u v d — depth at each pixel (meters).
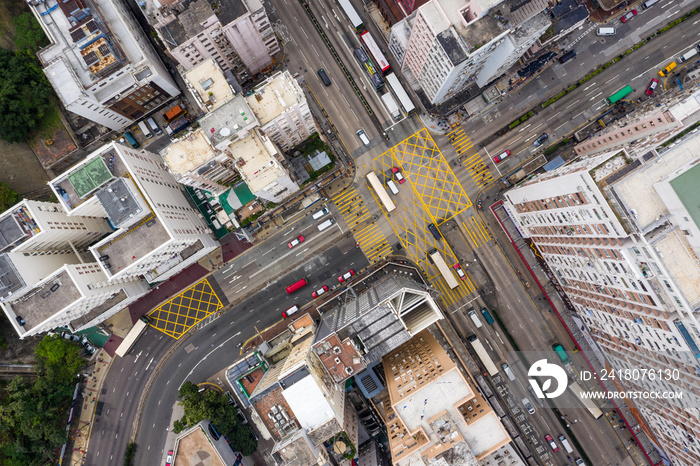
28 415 106.94
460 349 116.56
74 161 117.75
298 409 89.25
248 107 89.50
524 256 116.50
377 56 113.81
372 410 113.44
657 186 75.81
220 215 113.75
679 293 75.44
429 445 88.44
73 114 114.25
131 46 104.44
